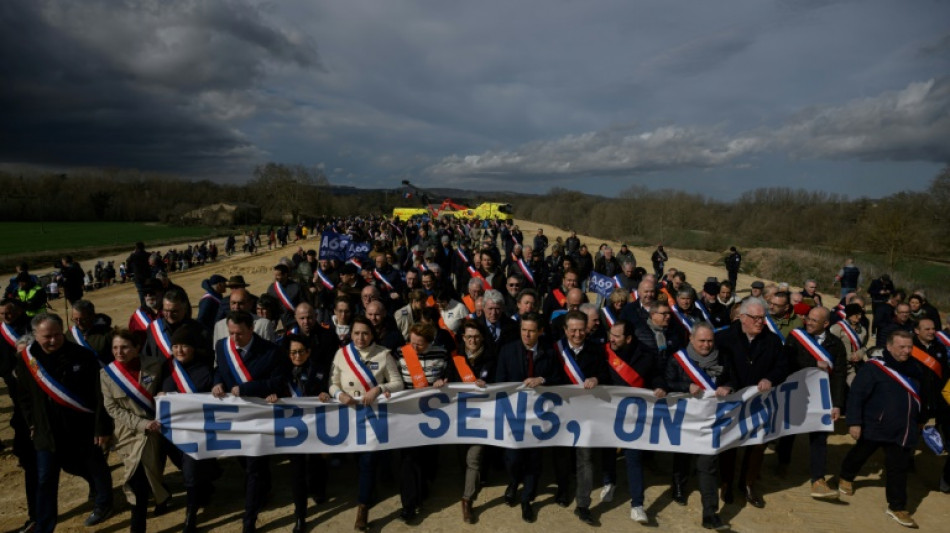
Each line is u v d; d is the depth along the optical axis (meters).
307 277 10.59
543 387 5.36
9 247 43.41
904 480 5.46
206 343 5.66
